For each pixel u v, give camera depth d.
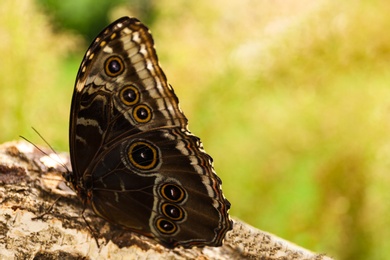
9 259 0.69
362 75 0.95
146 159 0.68
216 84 0.97
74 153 0.69
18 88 0.95
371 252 0.94
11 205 0.70
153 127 0.68
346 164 0.94
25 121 0.97
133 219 0.69
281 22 0.95
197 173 0.68
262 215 0.99
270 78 0.96
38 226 0.70
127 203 0.69
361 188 0.94
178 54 0.98
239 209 0.99
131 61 0.67
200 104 0.98
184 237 0.69
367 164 0.93
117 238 0.70
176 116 0.68
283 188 0.98
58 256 0.70
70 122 0.68
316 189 0.96
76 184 0.69
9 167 0.72
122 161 0.68
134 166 0.68
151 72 0.68
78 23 2.72
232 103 0.98
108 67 0.68
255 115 0.97
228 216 0.68
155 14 1.12
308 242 0.96
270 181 0.98
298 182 0.98
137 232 0.69
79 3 2.70
